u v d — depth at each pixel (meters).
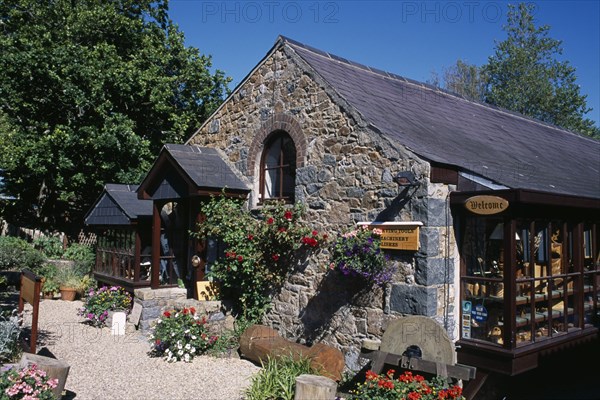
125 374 6.73
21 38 14.66
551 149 11.31
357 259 6.57
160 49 17.39
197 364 7.32
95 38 16.70
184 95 18.19
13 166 14.38
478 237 6.64
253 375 6.61
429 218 6.14
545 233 6.82
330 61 9.70
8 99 14.84
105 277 11.41
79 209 17.62
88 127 14.12
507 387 7.23
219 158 10.02
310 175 7.97
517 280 6.07
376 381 5.29
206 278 9.27
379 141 6.85
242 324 8.52
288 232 7.98
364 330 6.88
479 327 6.40
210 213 8.84
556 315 6.95
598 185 8.75
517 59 31.97
